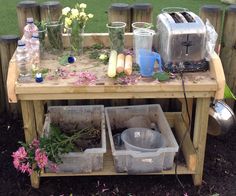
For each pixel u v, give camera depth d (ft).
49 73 6.76
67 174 7.22
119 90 6.39
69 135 7.94
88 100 9.45
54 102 9.30
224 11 9.21
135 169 7.21
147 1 16.48
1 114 9.81
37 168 6.87
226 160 8.27
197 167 7.30
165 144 7.33
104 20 14.14
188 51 6.64
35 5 8.78
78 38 7.41
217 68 6.53
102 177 7.71
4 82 9.37
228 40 8.97
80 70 6.89
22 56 6.48
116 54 7.20
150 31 7.10
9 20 14.16
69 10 7.36
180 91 6.47
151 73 6.58
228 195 7.38
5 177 7.71
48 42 7.61
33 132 6.99
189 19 6.82
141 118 8.28
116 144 7.75
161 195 7.32
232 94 8.79
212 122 8.20
